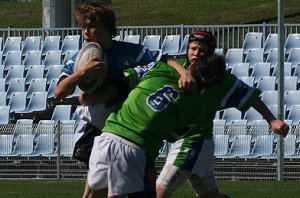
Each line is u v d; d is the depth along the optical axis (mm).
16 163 61500
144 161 22797
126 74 23828
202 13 114375
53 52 78500
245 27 79875
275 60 74562
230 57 75438
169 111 22953
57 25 85062
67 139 59312
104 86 24172
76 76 23078
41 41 81312
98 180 22953
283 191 49188
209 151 25422
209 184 25938
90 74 23109
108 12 24172
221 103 25766
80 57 23547
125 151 22656
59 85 23281
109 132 22969
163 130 23016
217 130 59750
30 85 74812
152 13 116000
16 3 130000
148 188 23156
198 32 25453
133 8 120125
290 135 58062
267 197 46344
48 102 73688
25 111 72812
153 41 78188
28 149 61969
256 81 72938
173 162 25125
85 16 24172
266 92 68938
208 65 23719
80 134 25047
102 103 24234
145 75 23516
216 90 25594
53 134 61969
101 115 24266
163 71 23375
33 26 114375
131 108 23000
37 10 124562
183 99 23078
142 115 22828
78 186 53062
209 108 25547
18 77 77750
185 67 25641
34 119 73250
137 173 22766
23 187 52812
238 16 111188
